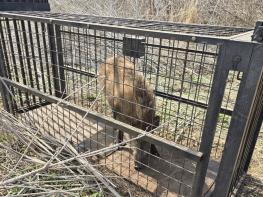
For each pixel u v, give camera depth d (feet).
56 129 11.39
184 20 25.72
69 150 9.46
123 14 26.71
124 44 7.82
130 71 10.42
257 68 5.41
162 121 12.67
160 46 8.66
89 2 27.78
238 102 5.87
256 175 10.52
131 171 9.60
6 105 12.04
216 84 5.98
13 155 10.03
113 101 10.55
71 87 14.79
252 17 25.90
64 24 8.15
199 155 6.65
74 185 9.00
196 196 7.25
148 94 9.61
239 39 5.60
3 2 11.34
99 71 12.10
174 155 10.43
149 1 28.12
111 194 8.90
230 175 6.57
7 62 11.62
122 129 8.13
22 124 10.43
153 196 8.61
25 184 8.21
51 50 12.51
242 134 6.05
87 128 11.86
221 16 26.48
